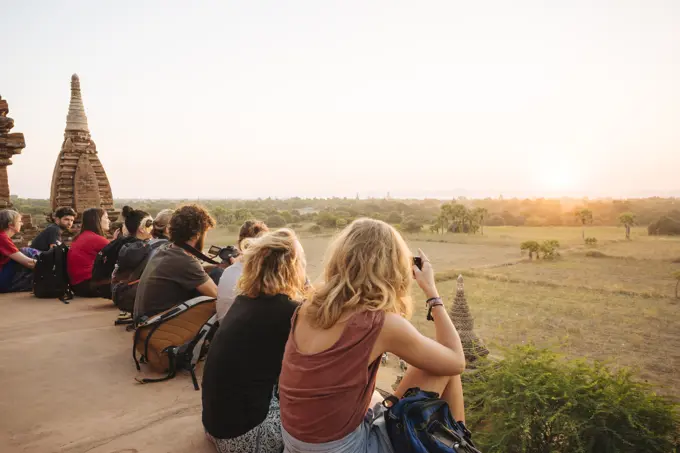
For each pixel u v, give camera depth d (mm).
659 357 38844
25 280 7855
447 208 188750
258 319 2490
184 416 3461
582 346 42406
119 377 4199
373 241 2037
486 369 5730
